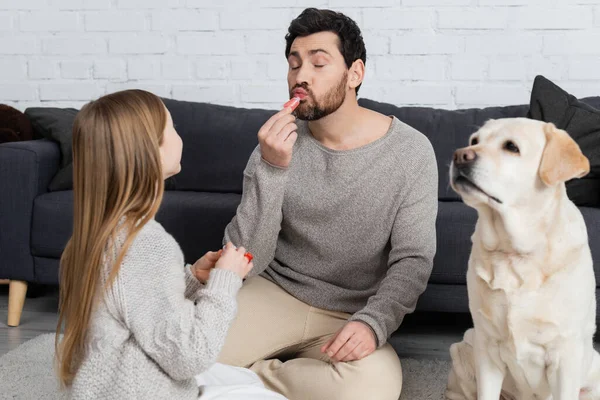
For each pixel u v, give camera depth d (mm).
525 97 3123
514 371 1648
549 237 1544
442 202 2672
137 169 1348
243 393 1435
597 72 3070
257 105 3305
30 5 3373
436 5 3131
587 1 3039
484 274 1607
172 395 1317
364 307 1844
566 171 1493
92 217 1335
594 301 1663
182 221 2637
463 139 2811
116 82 3371
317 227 1938
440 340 2580
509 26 3102
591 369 1746
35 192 2738
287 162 1803
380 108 2930
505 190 1514
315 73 1853
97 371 1278
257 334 1912
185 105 3084
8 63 3416
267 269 2047
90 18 3350
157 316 1281
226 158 2961
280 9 3240
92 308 1309
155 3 3307
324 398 1750
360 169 1907
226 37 3283
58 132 2930
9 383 2102
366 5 3174
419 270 1850
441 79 3168
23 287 2721
